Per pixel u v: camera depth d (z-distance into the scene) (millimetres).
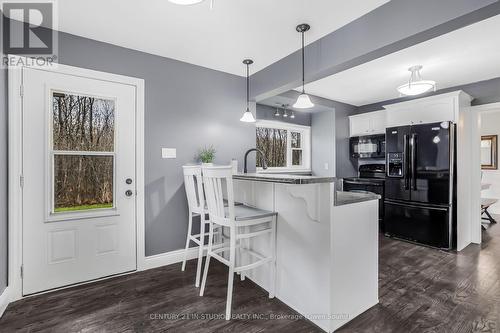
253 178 1986
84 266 2369
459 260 2959
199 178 2361
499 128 5738
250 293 2197
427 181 3480
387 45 1878
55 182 2244
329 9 1954
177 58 2846
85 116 2379
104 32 2283
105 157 2480
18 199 2062
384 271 2648
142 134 2656
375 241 2057
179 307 1982
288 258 2000
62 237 2270
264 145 4824
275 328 1735
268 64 3014
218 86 3195
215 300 2084
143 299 2098
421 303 2033
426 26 1661
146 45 2539
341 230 1761
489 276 2516
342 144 4973
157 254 2764
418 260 2959
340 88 4031
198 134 3033
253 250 2355
